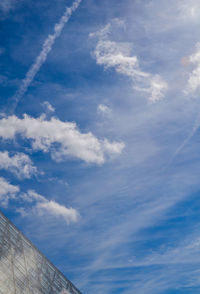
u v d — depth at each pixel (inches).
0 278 1416.1
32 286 1600.6
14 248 1711.4
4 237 1705.2
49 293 1692.9
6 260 1572.3
